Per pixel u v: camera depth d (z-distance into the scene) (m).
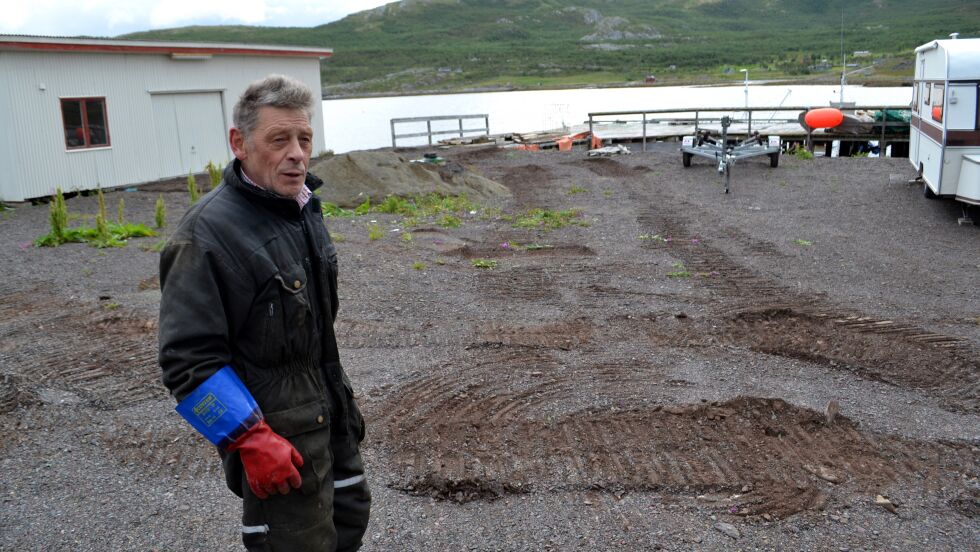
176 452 4.45
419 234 11.45
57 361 5.90
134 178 18.36
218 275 2.19
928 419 4.88
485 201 15.07
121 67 17.84
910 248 10.41
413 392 5.29
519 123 43.53
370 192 14.79
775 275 8.85
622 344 6.39
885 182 16.14
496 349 6.22
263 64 22.11
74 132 16.84
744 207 13.80
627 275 8.84
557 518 3.73
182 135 19.80
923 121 14.35
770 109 22.73
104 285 8.34
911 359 5.98
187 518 3.74
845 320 7.00
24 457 4.36
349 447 2.58
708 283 8.47
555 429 4.68
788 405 4.95
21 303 7.64
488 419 4.83
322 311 2.45
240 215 2.26
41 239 10.79
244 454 2.13
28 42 15.45
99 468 4.25
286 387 2.31
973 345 6.30
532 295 7.96
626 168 19.52
